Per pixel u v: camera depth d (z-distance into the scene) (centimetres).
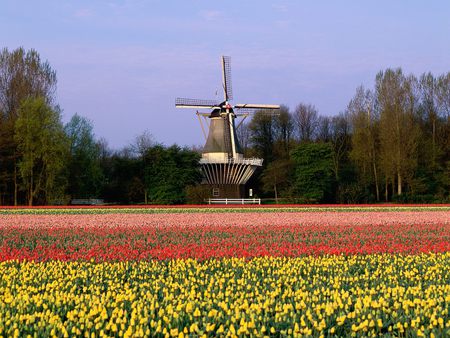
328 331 992
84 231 2608
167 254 1794
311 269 1578
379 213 3888
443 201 6162
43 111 5597
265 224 2992
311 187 6341
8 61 6306
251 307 1095
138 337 927
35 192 5638
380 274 1530
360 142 7094
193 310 1098
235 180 6353
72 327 978
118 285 1348
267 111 6512
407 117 6644
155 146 6203
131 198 6341
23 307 1091
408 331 1003
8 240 2291
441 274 1534
